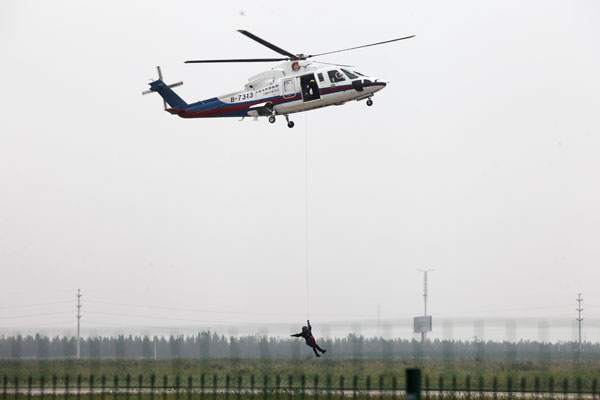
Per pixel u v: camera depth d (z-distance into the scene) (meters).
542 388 49.38
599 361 58.09
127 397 45.19
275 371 58.09
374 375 57.88
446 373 56.97
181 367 60.94
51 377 58.31
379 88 75.44
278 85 77.25
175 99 83.94
